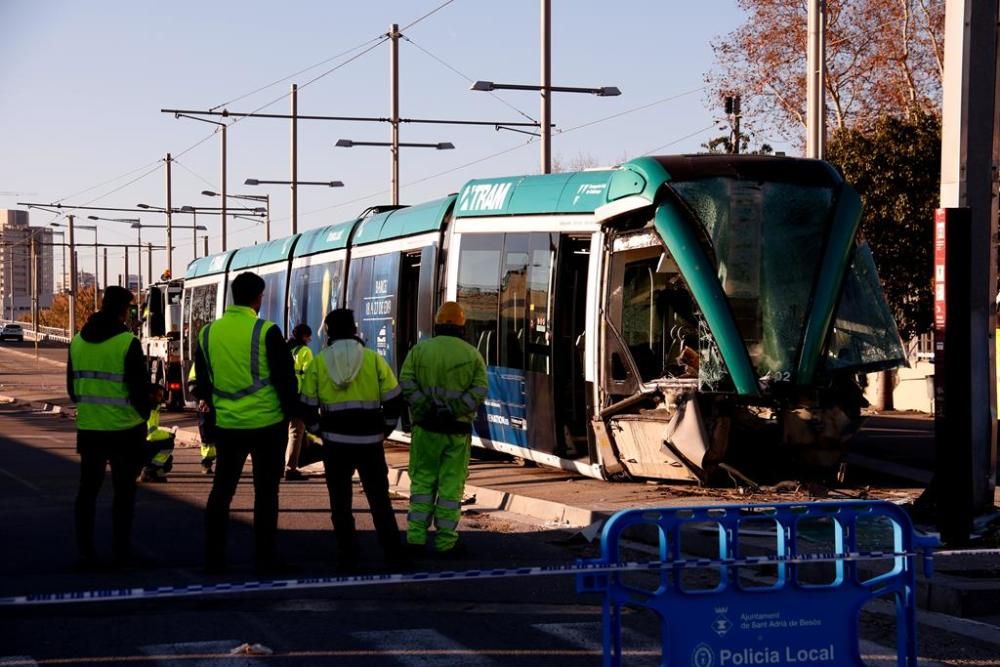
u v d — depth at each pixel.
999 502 13.16
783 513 6.46
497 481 16.03
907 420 25.80
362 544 11.89
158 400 10.98
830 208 14.12
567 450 15.79
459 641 8.02
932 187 28.03
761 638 6.38
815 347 13.62
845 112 42.47
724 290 13.64
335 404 10.46
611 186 14.80
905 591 6.70
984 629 8.29
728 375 13.42
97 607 8.98
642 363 14.46
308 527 12.91
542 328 16.00
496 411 17.20
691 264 13.62
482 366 11.09
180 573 10.31
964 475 10.37
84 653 7.73
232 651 7.74
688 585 9.82
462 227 18.12
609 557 6.14
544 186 16.45
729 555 6.34
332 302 23.22
